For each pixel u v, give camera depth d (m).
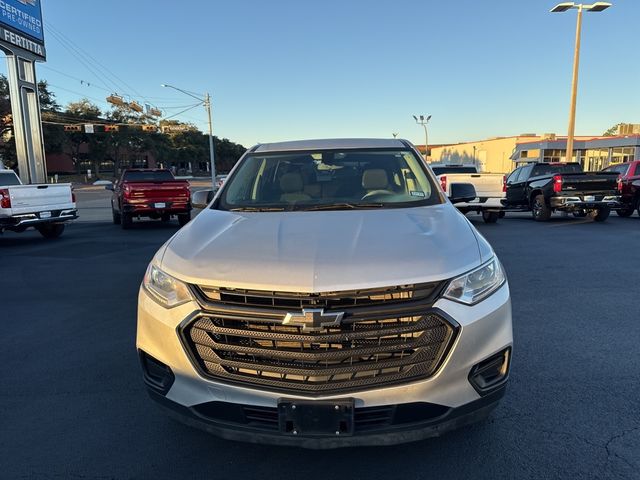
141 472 2.68
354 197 3.67
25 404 3.46
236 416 2.38
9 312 5.71
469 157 58.91
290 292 2.24
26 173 16.86
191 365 2.41
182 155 86.75
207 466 2.72
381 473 2.62
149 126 52.78
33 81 17.25
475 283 2.44
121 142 67.31
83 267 8.34
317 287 2.22
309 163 4.06
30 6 17.08
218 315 2.33
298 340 2.25
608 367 3.89
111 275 7.65
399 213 3.20
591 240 10.48
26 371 4.03
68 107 65.50
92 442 2.97
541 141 41.59
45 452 2.88
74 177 67.25
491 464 2.67
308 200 3.66
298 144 4.41
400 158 4.08
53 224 12.24
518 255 8.70
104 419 3.24
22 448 2.92
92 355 4.36
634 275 7.07
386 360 2.29
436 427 2.36
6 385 3.77
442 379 2.31
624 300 5.77
